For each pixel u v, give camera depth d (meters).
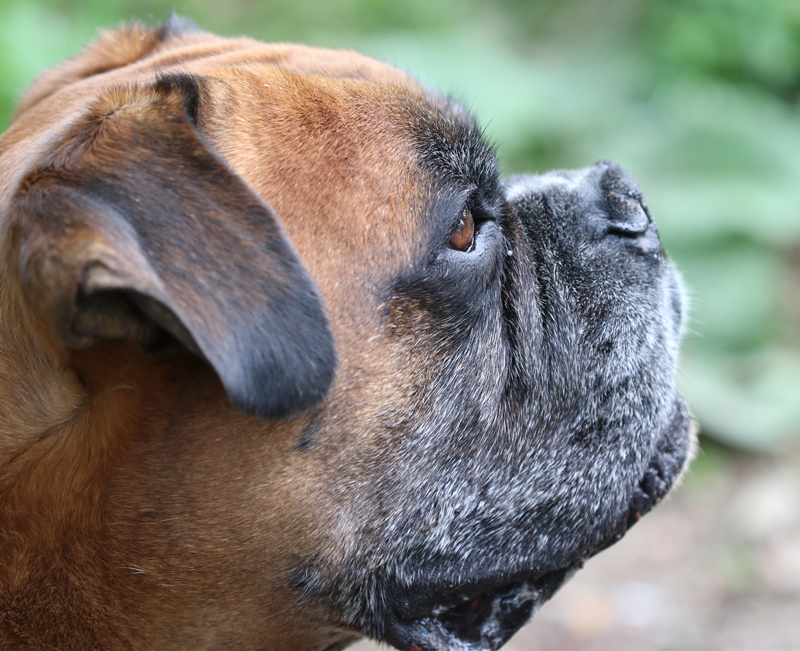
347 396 2.46
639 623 5.02
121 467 2.39
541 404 2.76
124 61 3.25
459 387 2.61
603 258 2.92
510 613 2.88
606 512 2.84
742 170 6.73
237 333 1.99
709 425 5.99
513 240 2.77
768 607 5.01
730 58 7.52
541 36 9.24
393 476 2.56
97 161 2.11
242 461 2.40
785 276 7.20
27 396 2.37
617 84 7.88
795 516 5.54
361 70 2.90
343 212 2.42
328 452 2.47
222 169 2.12
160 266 1.99
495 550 2.73
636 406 2.88
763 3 7.48
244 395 1.98
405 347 2.52
